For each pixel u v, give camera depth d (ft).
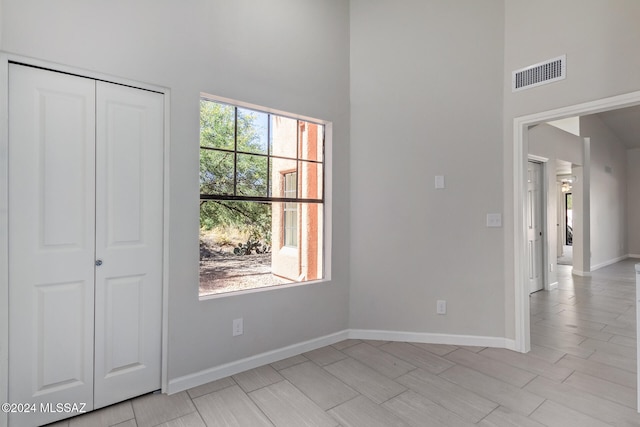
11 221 5.53
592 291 16.16
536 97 8.48
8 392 5.55
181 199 7.09
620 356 8.67
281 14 8.63
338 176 9.78
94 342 6.27
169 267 6.95
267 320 8.36
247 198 8.51
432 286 9.57
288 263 9.46
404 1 9.77
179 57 7.04
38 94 5.72
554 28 8.18
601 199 22.81
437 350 9.05
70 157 6.01
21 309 5.63
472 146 9.32
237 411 6.30
